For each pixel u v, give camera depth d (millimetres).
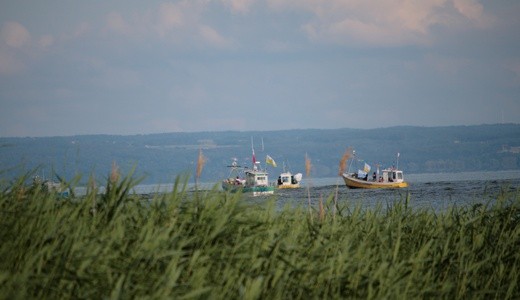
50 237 33250
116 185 37750
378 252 44750
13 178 37719
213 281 34000
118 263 32625
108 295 30734
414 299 40094
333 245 42031
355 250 41906
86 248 32531
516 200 54125
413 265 42156
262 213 42375
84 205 37094
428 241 48469
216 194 39375
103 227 36375
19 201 37281
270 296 34500
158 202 38344
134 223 37625
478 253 48719
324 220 47281
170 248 34531
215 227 36875
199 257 34844
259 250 36812
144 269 32844
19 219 34750
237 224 38375
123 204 38375
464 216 55531
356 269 39156
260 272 35625
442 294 41656
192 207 38156
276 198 44531
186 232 36844
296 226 43844
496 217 53500
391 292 38219
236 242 36844
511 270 47812
